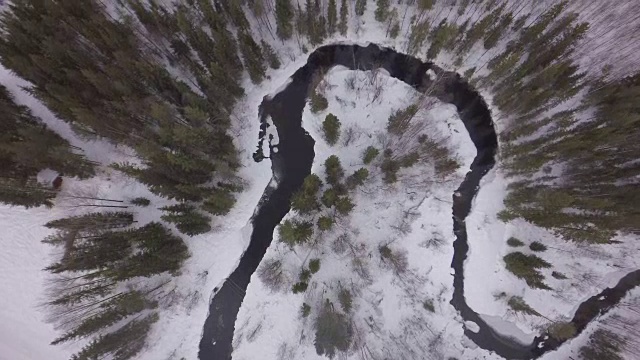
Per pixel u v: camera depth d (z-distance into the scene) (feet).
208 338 130.82
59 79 111.04
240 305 131.44
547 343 132.16
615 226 115.14
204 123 122.62
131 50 117.08
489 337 132.26
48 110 126.11
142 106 114.52
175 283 129.39
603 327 130.52
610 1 132.46
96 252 110.73
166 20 120.98
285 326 127.95
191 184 117.91
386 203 132.67
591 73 131.54
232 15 123.44
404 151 132.87
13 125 111.75
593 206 112.98
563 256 131.13
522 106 130.52
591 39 132.77
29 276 121.90
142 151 106.73
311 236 129.70
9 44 109.60
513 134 133.90
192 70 127.65
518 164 129.70
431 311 130.62
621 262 130.93
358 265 129.49
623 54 130.72
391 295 129.49
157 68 116.16
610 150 117.70
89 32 111.04
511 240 132.36
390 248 130.62
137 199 127.44
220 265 131.95
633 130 115.24
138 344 122.42
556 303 131.54
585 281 130.93
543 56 124.16
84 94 110.93
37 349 120.98
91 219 116.78
